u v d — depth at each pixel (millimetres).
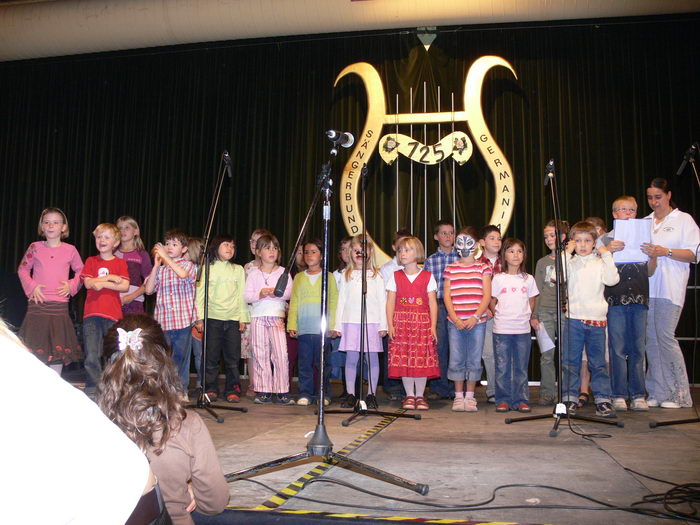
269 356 4395
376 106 6457
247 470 2027
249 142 6906
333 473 2199
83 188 7258
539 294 4473
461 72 6508
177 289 4238
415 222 6406
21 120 7527
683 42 6254
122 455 647
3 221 7398
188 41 6781
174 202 7023
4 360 623
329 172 2543
